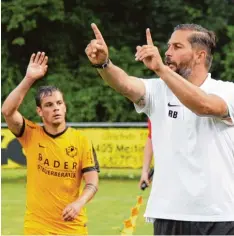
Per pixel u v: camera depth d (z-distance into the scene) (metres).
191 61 8.52
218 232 8.27
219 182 8.27
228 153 8.34
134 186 26.45
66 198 10.76
